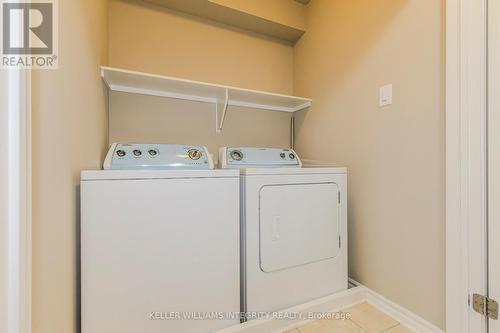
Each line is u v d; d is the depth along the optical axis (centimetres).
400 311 137
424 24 126
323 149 197
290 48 238
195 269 114
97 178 98
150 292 105
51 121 70
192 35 198
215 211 118
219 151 171
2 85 51
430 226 124
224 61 210
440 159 119
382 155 148
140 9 181
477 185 106
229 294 121
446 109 115
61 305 81
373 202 154
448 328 116
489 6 102
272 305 131
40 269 64
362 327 132
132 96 180
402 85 137
